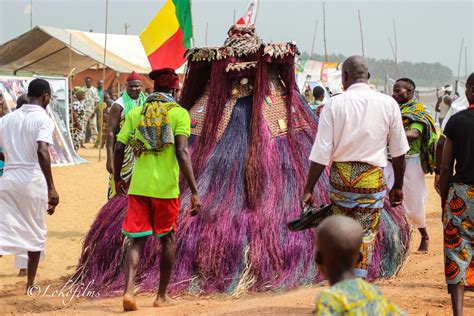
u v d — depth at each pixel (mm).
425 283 7168
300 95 8789
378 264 7609
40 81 7535
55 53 27312
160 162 6359
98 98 24875
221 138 8289
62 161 19203
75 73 28141
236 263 7254
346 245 3301
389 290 6832
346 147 5664
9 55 27484
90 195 15281
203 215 7617
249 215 7570
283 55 8391
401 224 8039
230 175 7961
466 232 5609
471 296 6773
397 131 5730
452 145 5723
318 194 7914
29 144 7414
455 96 35562
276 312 5852
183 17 12555
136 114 6512
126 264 6293
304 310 5891
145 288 7301
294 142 8258
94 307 6633
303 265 7367
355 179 5680
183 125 6355
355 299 3125
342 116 5641
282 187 7871
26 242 7508
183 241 7418
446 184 5770
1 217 7457
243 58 8477
